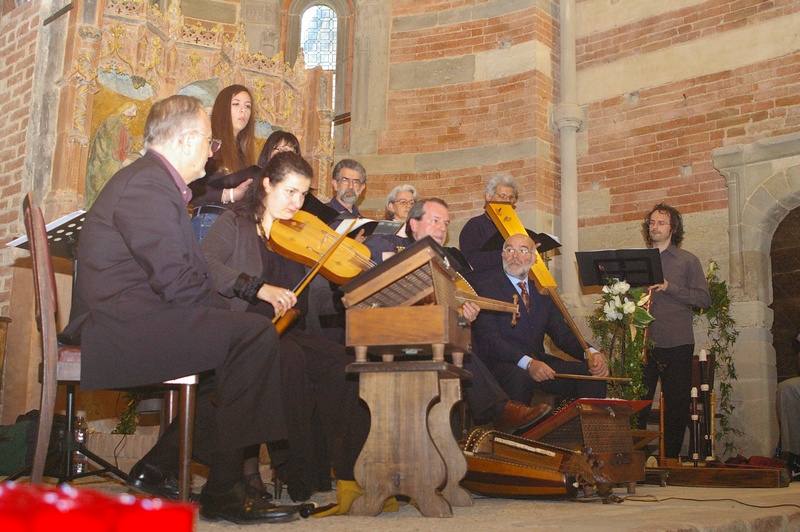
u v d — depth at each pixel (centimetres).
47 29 673
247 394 256
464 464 307
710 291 770
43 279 257
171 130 274
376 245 398
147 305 253
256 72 779
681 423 633
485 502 337
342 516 273
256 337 257
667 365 640
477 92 941
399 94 975
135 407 537
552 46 935
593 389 480
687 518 276
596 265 551
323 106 822
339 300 343
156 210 253
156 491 295
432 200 417
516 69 920
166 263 249
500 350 464
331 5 1092
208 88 735
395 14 995
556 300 499
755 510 321
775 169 764
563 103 909
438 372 273
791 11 774
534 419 399
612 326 538
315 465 367
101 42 664
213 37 736
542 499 351
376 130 974
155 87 695
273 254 344
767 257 784
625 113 879
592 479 348
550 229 893
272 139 449
